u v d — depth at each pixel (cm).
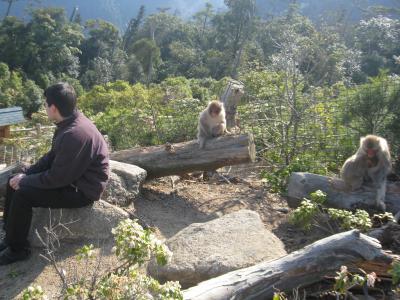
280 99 870
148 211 528
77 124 410
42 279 392
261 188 647
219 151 568
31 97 3888
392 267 336
